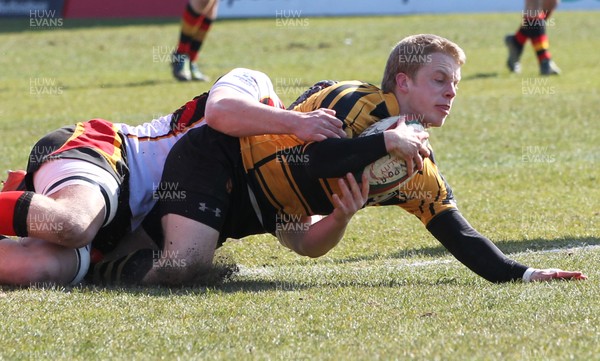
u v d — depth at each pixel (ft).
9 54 217.15
